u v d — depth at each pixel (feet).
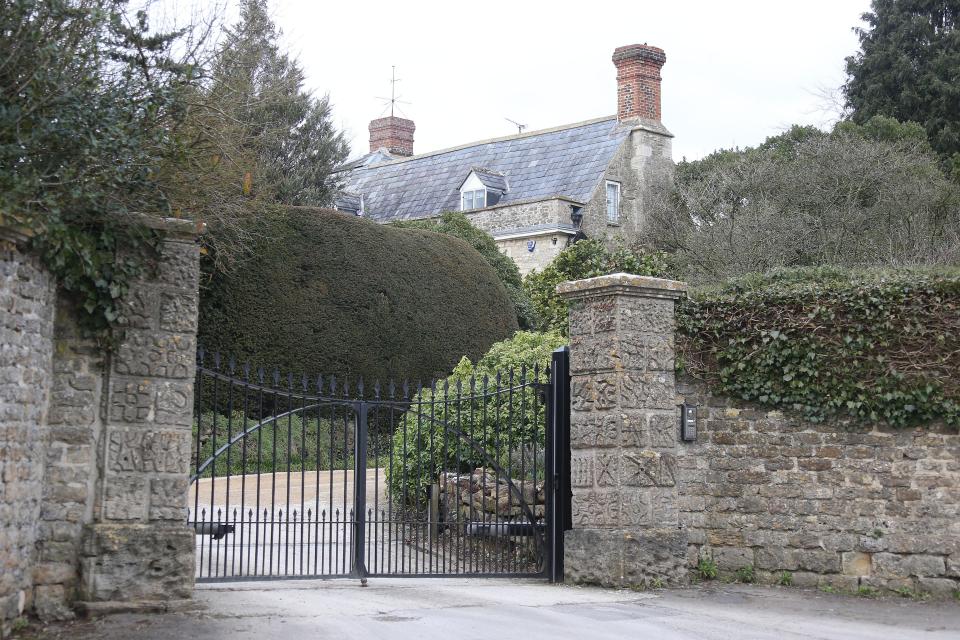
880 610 27.07
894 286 29.78
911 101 104.68
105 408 24.06
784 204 83.25
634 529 29.32
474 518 34.99
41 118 22.57
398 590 28.17
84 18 26.37
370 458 55.42
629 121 104.06
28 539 22.33
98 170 24.08
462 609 25.18
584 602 26.81
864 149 83.05
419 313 61.93
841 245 78.02
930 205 81.25
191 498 43.88
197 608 24.16
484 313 66.33
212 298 54.70
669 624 24.17
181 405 24.72
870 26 111.34
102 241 23.67
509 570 31.12
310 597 26.43
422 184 115.24
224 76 44.42
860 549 29.78
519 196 105.19
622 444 29.43
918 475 29.53
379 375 59.41
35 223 21.27
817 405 30.27
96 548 23.48
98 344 23.95
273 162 72.90
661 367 30.37
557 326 64.49
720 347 31.01
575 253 81.35
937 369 29.35
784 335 30.35
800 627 24.41
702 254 80.64
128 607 23.58
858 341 29.84
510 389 31.09
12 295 20.79
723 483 30.99
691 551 30.83
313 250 57.93
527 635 22.26
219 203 45.44
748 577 30.53
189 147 32.89
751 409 31.01
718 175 93.71
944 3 108.27
